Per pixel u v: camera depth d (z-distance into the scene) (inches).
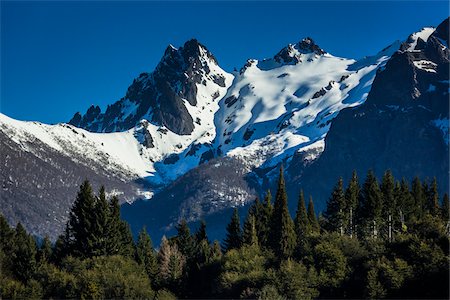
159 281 4687.5
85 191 4852.4
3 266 4365.2
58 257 4788.4
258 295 3846.0
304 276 3981.3
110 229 4744.1
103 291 4052.7
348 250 4249.5
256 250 4667.8
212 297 4362.7
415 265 3767.2
